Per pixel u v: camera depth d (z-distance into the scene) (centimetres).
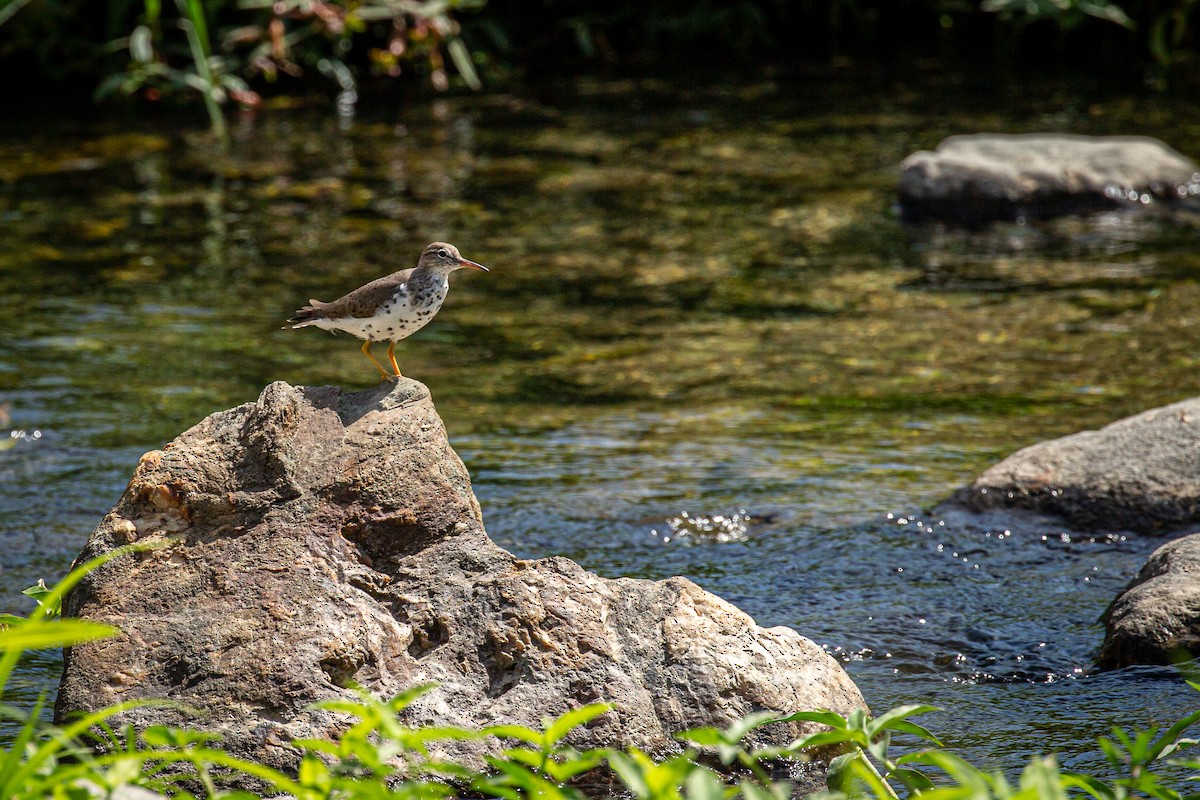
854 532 1055
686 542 1048
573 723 530
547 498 1125
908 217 1984
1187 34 3025
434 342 1534
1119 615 857
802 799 682
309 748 609
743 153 2320
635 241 1894
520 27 3152
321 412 799
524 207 2045
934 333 1531
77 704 698
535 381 1415
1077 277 1714
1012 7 2911
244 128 2495
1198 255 1784
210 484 769
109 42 2727
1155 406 1297
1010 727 766
